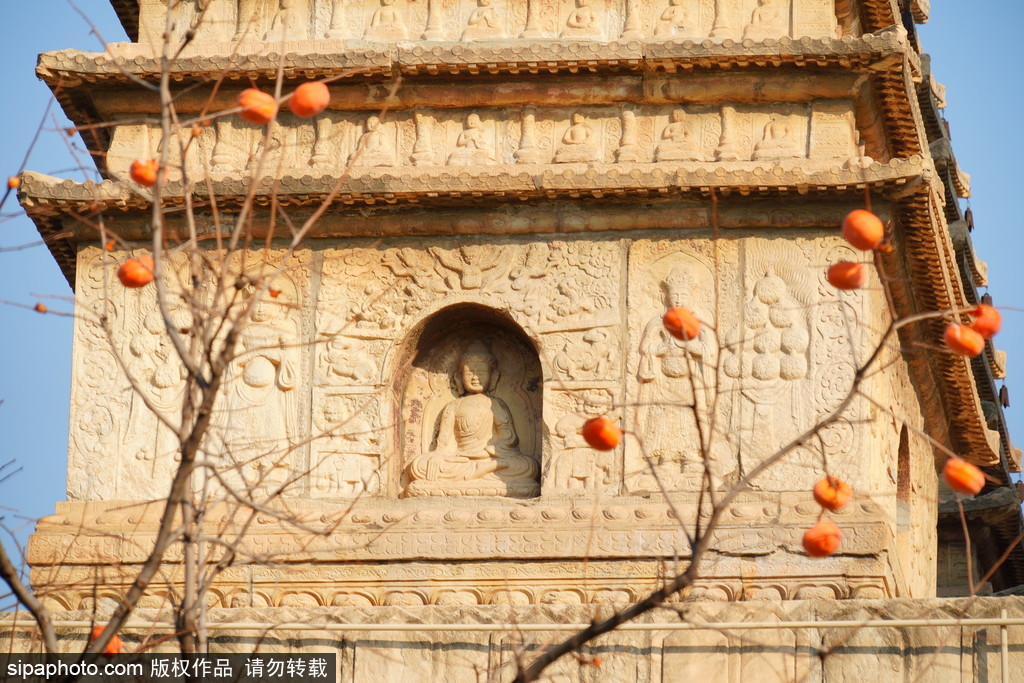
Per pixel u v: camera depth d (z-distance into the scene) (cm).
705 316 3178
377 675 2641
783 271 3186
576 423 3141
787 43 3225
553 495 3105
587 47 3259
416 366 3316
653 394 3141
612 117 3322
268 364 3228
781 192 3156
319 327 3244
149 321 3275
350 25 3462
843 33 3553
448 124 3353
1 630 2714
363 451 3180
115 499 3183
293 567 3019
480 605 2812
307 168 3303
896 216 3228
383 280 3266
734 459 3086
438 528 3030
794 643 2577
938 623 2452
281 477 3170
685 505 3030
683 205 3212
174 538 2000
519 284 3231
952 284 3616
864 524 2948
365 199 3219
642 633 2614
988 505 4556
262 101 1981
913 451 3641
